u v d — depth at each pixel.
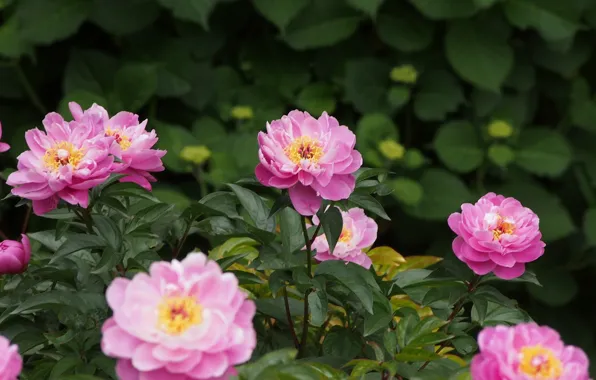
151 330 2.63
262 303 3.03
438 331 2.96
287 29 4.48
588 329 4.98
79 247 2.85
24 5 4.17
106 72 4.41
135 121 3.03
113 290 2.66
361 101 4.58
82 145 2.87
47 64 4.53
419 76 4.68
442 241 4.66
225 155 4.25
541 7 4.50
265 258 2.89
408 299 3.16
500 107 4.77
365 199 2.90
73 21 4.20
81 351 2.87
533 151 4.71
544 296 4.80
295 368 2.76
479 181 4.70
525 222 2.90
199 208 2.93
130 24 4.25
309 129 2.86
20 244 2.95
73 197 2.83
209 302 2.65
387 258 3.24
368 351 2.98
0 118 4.50
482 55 4.51
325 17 4.52
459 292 2.95
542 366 2.64
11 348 2.64
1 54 4.18
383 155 4.26
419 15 4.57
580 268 4.88
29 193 2.83
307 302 2.97
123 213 2.93
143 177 2.96
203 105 4.50
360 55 4.73
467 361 2.95
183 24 4.49
